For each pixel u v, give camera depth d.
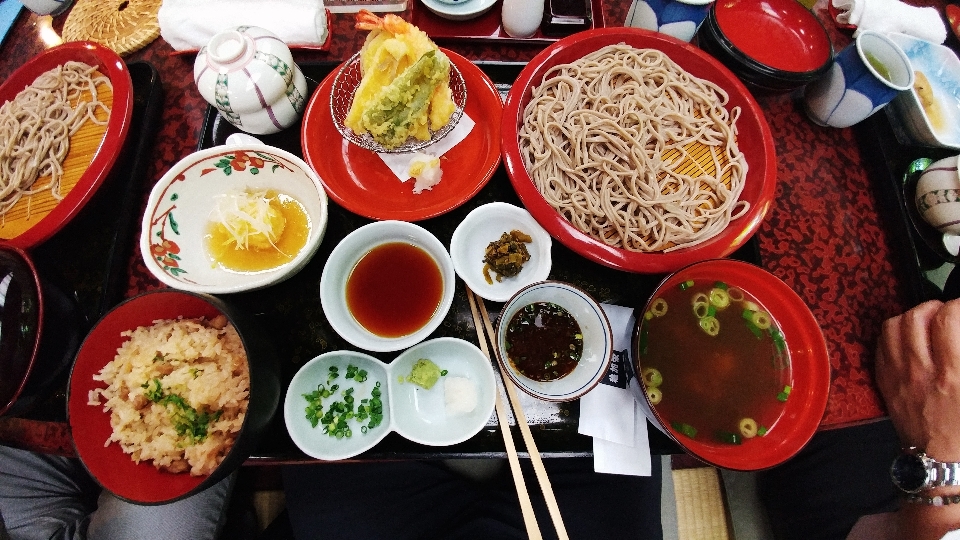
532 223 0.44
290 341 0.42
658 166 0.49
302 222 0.45
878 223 0.47
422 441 0.37
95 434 0.35
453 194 0.46
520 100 0.47
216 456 0.36
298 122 0.49
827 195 0.48
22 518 0.47
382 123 0.45
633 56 0.50
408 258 0.45
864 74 0.43
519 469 0.39
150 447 0.36
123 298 0.43
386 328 0.43
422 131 0.47
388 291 0.44
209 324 0.40
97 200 0.43
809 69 0.49
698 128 0.50
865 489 0.48
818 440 0.52
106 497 0.48
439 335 0.43
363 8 0.52
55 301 0.39
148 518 0.46
